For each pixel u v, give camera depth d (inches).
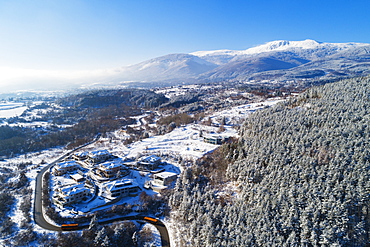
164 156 5728.3
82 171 5324.8
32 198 4215.1
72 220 3582.7
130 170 5191.9
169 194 4217.5
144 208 3956.7
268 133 4768.7
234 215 3147.1
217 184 4192.9
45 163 6038.4
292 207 2967.5
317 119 4685.0
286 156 3902.6
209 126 7504.9
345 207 2812.5
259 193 3356.3
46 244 3115.2
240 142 4945.9
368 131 3833.7
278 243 2657.5
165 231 3526.1
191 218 3464.6
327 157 3617.1
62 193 4008.4
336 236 2581.2
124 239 3302.2
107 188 4254.4
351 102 4990.2
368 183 2950.3
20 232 3312.0
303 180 3346.5
